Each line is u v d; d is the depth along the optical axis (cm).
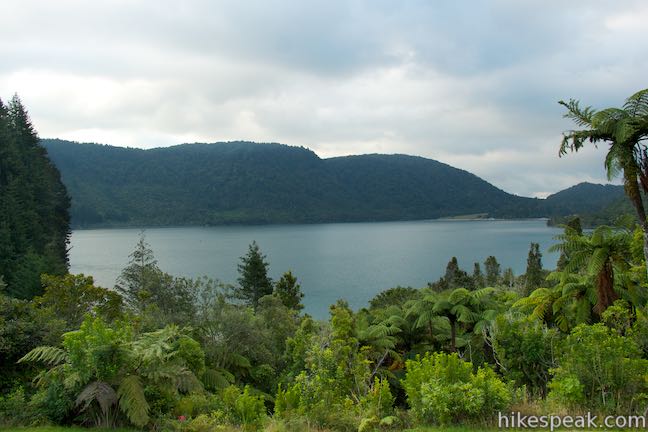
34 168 5844
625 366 668
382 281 8569
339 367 909
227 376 1421
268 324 2025
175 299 1628
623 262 1262
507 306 1798
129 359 802
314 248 15662
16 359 978
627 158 829
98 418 791
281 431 719
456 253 13438
